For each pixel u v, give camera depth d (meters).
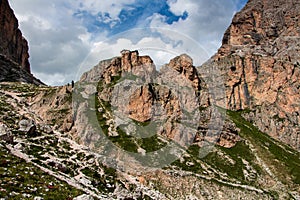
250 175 114.56
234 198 94.62
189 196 84.62
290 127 177.38
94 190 51.00
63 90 110.81
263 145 147.62
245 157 128.12
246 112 190.25
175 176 88.94
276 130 176.12
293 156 146.12
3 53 175.88
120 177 69.06
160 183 83.12
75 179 52.34
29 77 167.75
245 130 160.25
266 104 191.75
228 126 141.88
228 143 133.12
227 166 114.06
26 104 107.69
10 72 158.00
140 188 68.75
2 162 42.22
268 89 197.50
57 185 41.22
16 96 115.44
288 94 192.00
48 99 109.75
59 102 105.94
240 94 197.62
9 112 85.81
